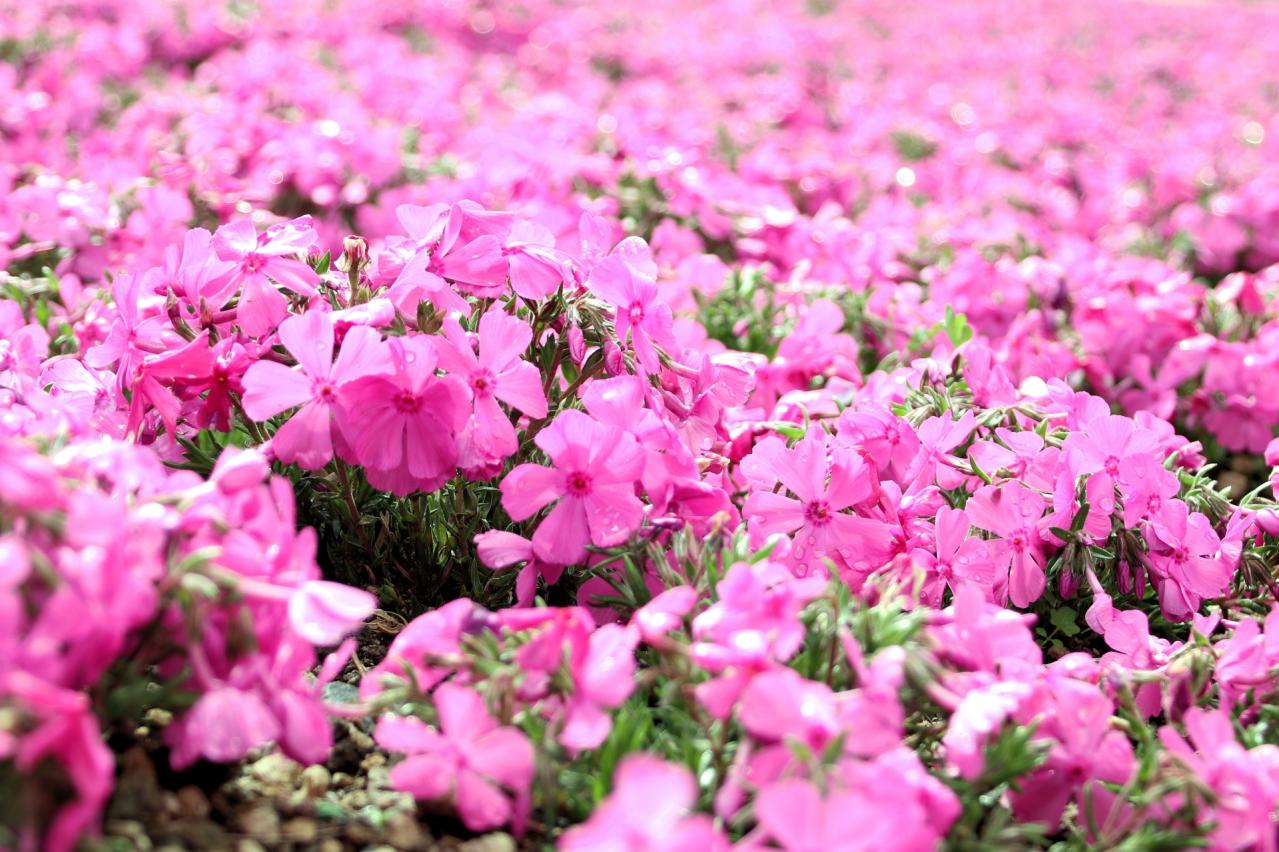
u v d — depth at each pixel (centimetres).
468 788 26
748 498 31
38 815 23
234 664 26
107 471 26
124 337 31
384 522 32
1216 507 34
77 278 41
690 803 26
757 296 45
